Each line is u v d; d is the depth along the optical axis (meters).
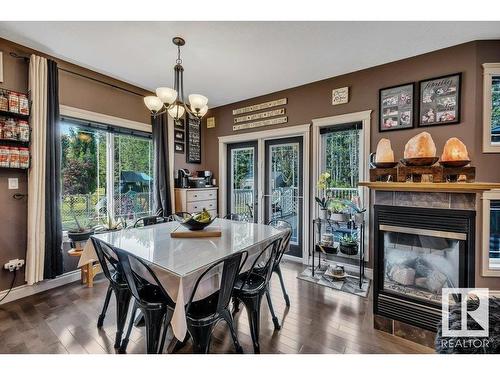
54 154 2.63
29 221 2.49
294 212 3.80
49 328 1.99
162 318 1.54
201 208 4.17
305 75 3.18
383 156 2.16
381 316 2.04
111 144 3.39
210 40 2.37
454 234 1.82
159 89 1.97
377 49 2.54
